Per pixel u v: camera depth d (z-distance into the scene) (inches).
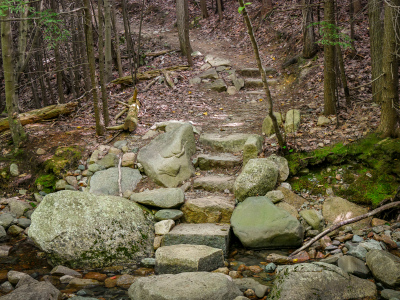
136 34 564.4
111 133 237.1
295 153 195.3
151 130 237.5
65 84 462.3
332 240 155.6
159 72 379.9
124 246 153.9
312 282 115.7
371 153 184.5
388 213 162.1
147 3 719.7
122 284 132.6
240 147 215.8
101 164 209.3
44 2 307.4
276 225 154.7
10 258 155.4
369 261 131.3
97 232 153.0
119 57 410.6
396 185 172.7
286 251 154.3
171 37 560.7
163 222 165.9
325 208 172.1
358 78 286.0
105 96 236.8
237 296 117.0
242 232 156.6
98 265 148.7
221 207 171.6
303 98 292.2
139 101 298.0
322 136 205.3
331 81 220.5
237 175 197.9
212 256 138.6
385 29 176.6
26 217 190.2
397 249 143.1
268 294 118.9
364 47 343.9
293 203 175.8
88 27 211.5
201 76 372.5
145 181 199.2
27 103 445.7
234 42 502.6
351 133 202.2
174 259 136.4
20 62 258.4
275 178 180.1
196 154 216.4
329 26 192.4
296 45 405.7
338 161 189.9
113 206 163.5
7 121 254.1
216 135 228.4
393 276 119.9
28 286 122.3
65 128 251.8
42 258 156.6
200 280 119.2
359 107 230.7
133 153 213.9
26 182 215.0
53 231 149.9
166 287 115.8
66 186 200.5
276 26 459.5
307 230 161.3
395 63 178.5
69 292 126.9
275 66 396.5
